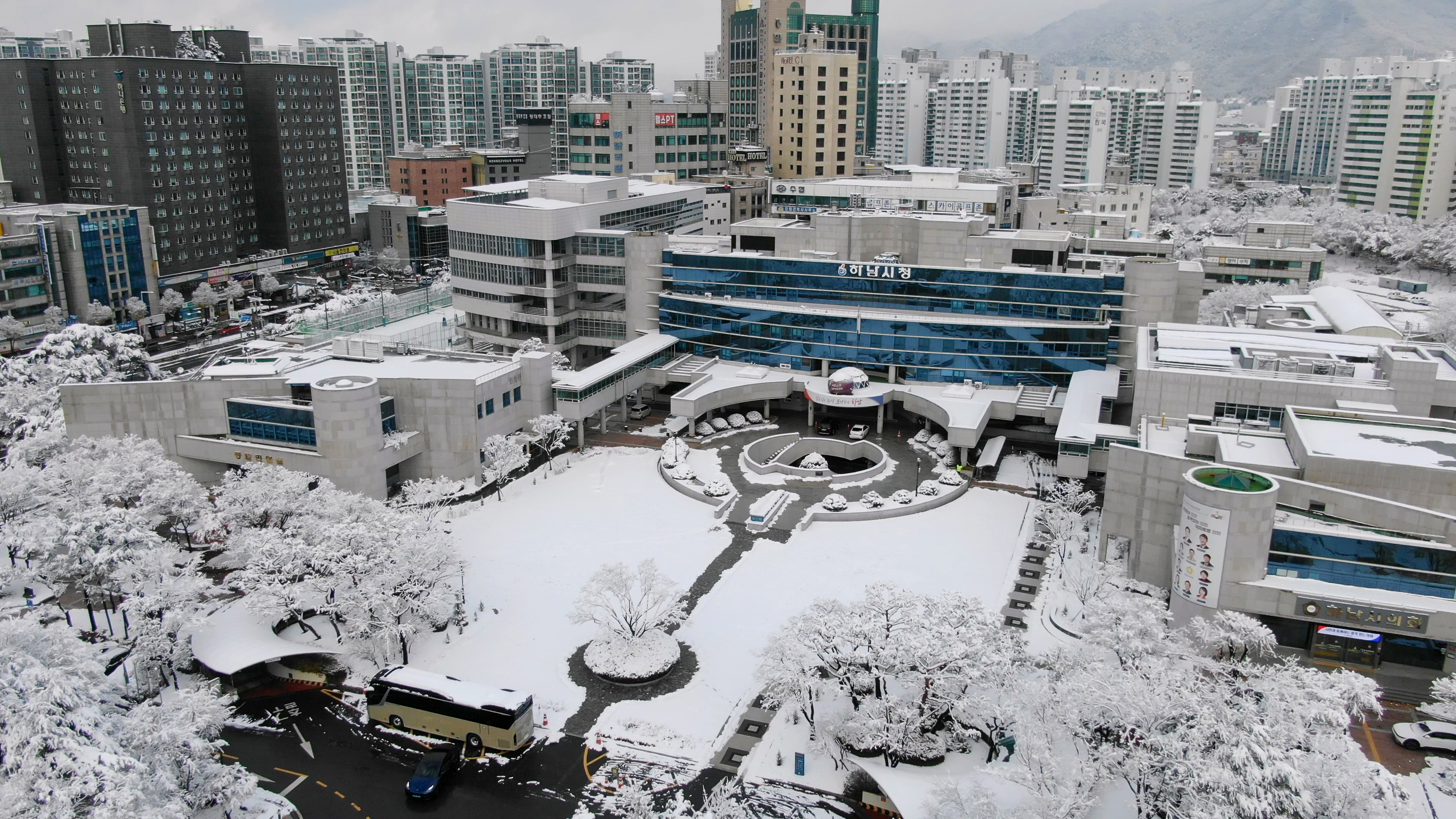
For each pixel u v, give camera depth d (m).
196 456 140.38
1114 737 76.62
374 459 134.12
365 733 91.12
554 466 151.50
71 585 115.62
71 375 169.38
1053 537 126.19
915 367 168.88
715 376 173.62
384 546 102.81
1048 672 85.81
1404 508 95.44
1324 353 133.88
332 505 112.38
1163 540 109.75
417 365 151.38
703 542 126.62
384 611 97.69
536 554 123.06
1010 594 113.19
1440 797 78.19
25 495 117.81
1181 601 99.56
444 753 85.69
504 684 97.19
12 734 68.62
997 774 72.94
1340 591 93.75
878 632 85.50
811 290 176.75
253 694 96.69
